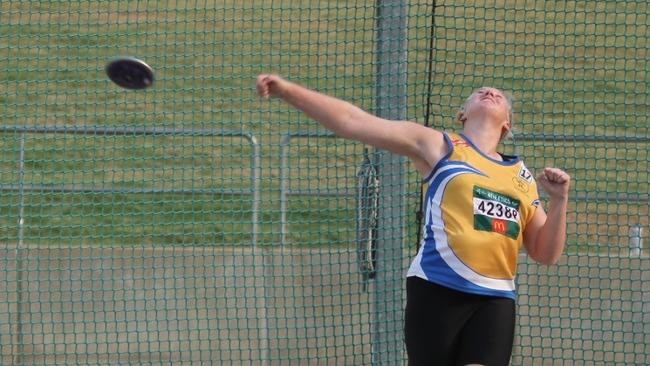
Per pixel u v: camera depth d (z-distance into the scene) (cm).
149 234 3127
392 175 2134
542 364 2366
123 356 2645
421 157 1605
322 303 2341
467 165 1599
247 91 4369
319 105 1470
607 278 2359
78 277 2656
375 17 2181
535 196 1666
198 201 2888
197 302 2598
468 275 1569
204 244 2636
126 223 3212
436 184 1597
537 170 2891
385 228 2136
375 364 2136
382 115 2117
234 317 2567
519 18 4984
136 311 2431
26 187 2731
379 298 2136
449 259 1575
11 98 4397
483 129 1694
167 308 2592
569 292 2372
